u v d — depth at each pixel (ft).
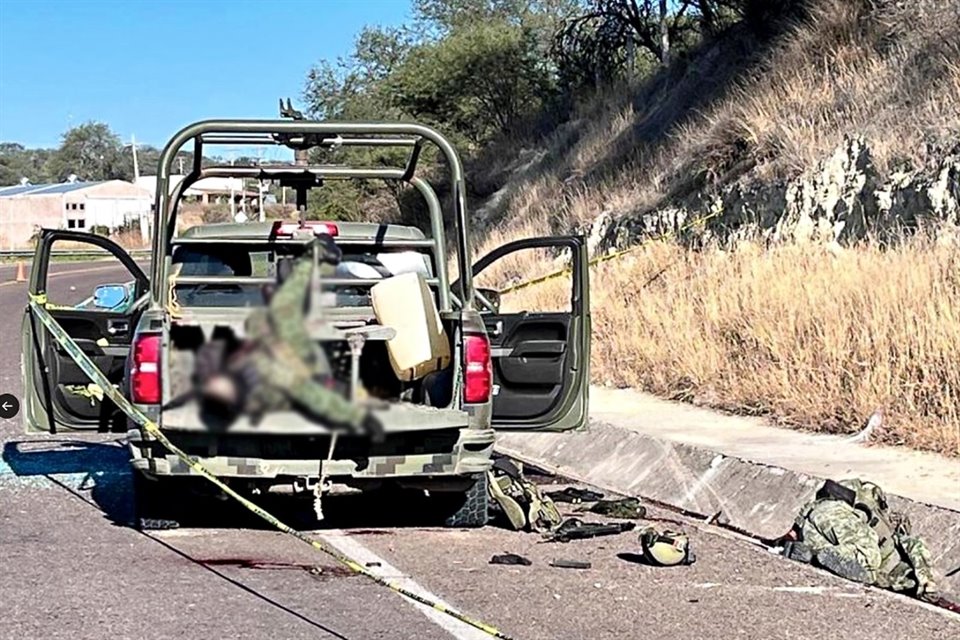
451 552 25.48
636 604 21.99
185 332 15.42
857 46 60.13
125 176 481.87
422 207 116.88
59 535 26.55
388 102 135.95
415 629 20.18
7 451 37.55
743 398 39.55
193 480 24.98
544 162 104.27
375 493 30.19
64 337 26.13
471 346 25.12
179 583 22.80
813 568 24.67
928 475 29.09
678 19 95.25
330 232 28.35
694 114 74.38
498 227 92.89
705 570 24.45
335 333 14.82
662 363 44.83
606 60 109.40
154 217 26.27
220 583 22.84
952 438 31.17
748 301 43.57
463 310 25.76
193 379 13.17
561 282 59.16
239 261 28.19
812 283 42.09
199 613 20.95
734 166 61.16
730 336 43.47
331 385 13.03
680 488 32.09
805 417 36.29
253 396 12.88
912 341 35.06
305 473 24.04
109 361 28.25
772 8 73.00
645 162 75.56
